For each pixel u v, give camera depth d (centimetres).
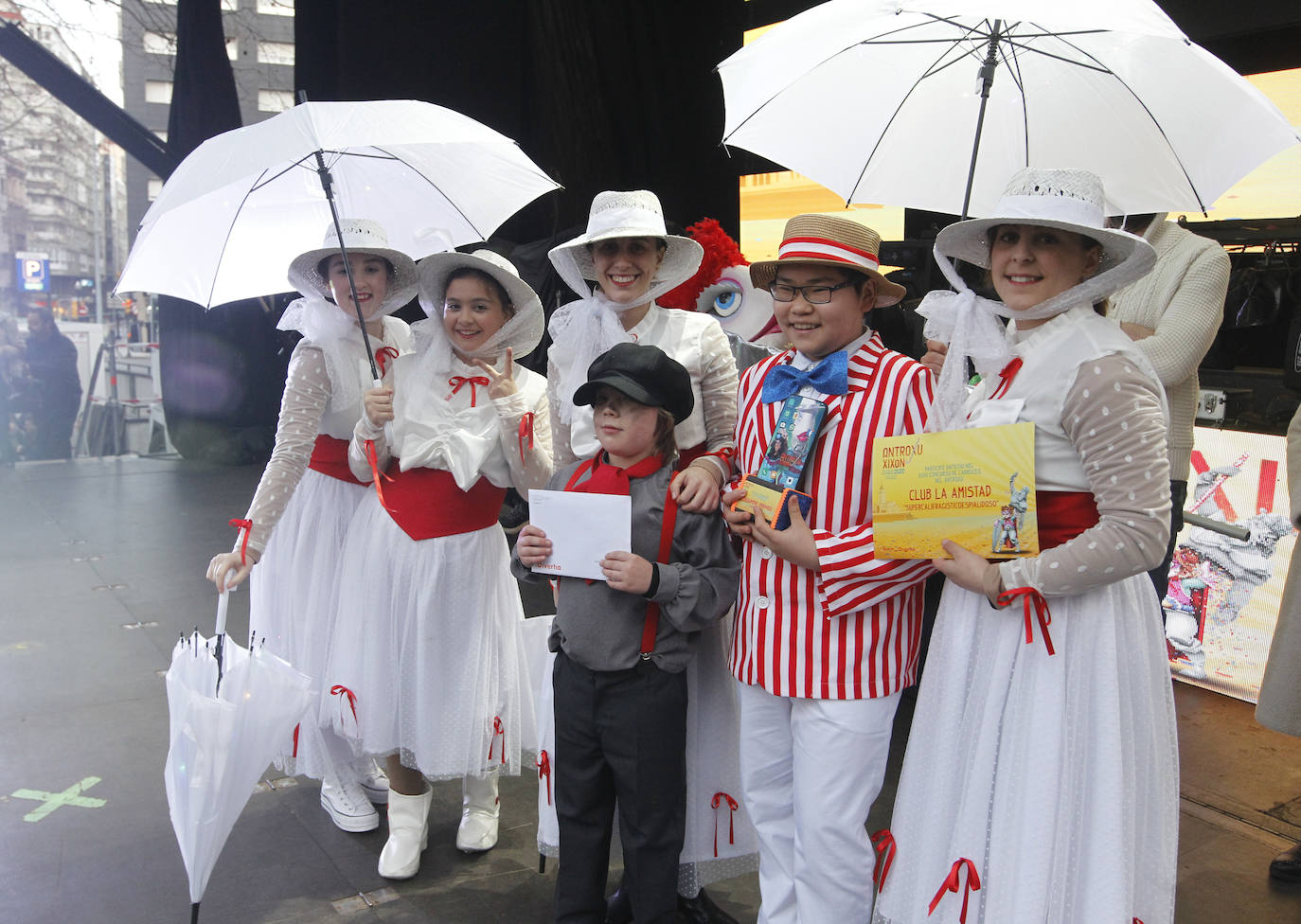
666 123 661
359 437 272
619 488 225
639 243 244
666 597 215
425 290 271
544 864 277
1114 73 216
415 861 281
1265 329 465
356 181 313
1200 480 402
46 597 527
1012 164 244
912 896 193
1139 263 171
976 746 184
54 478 848
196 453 938
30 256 1606
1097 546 169
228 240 303
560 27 646
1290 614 284
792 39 220
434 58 760
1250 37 439
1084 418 174
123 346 1308
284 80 1256
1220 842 296
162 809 316
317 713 292
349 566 279
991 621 184
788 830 223
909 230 569
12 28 870
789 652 209
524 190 300
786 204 639
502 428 264
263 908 265
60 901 266
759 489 207
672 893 229
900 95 244
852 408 205
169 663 439
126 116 911
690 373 251
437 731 268
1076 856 176
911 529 185
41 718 382
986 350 184
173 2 1299
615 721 224
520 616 294
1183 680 412
